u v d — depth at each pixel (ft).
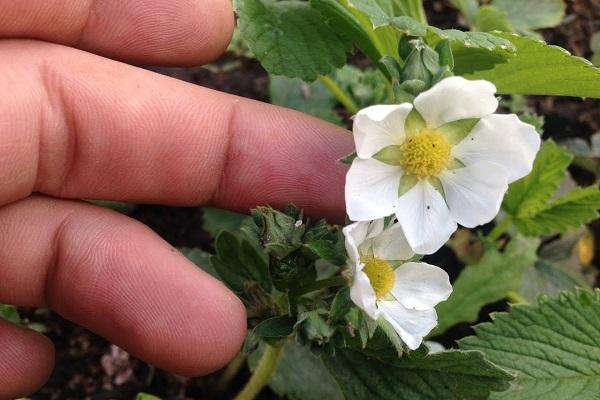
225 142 0.39
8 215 0.37
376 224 0.31
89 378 0.51
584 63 0.36
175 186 0.40
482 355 0.33
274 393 0.51
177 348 0.35
